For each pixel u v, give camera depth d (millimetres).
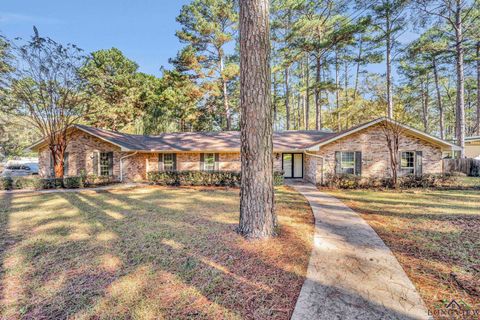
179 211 6711
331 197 8844
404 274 3133
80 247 4141
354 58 22047
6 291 2881
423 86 27641
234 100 27391
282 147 14031
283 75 28734
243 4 4246
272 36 22297
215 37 20047
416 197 8625
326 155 12414
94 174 14055
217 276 3105
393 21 17328
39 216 6328
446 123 33031
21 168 17203
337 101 26609
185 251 3881
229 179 12516
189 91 21969
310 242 4219
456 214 6070
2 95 11773
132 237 4586
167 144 15906
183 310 2465
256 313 2400
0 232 5012
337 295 2678
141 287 2895
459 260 3502
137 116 24859
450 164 15781
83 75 12789
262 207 4316
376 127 12172
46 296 2768
